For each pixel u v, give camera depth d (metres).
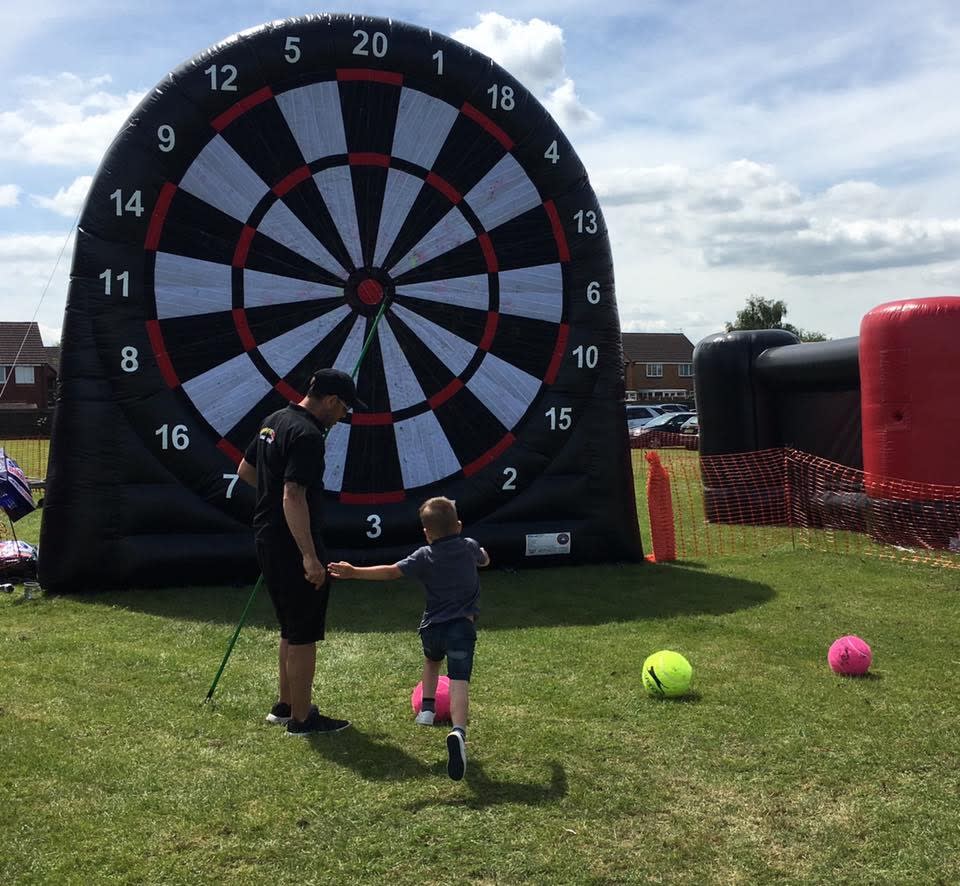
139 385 7.85
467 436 8.70
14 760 4.23
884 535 10.61
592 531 9.05
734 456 13.09
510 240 8.81
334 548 8.34
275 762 4.27
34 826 3.63
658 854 3.48
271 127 8.18
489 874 3.33
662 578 8.57
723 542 11.28
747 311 60.12
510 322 8.81
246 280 8.17
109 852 3.44
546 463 8.91
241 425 8.13
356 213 8.41
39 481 14.96
